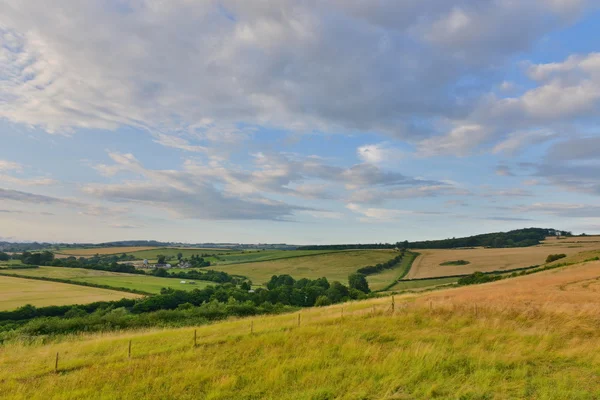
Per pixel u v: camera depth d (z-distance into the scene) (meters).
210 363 13.74
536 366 12.91
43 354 16.67
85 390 11.27
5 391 11.46
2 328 45.00
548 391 10.59
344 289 87.31
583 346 14.62
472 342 15.76
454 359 13.48
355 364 13.38
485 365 12.90
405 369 12.66
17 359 15.88
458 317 20.33
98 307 64.44
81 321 31.27
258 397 10.85
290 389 11.36
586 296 28.70
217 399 10.70
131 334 23.16
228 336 18.05
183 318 35.62
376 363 13.15
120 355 15.49
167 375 12.51
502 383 11.27
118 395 11.02
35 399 10.77
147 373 12.73
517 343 15.25
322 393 10.86
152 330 24.89
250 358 14.38
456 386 11.23
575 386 10.96
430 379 11.80
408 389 11.11
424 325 19.14
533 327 17.62
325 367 13.14
